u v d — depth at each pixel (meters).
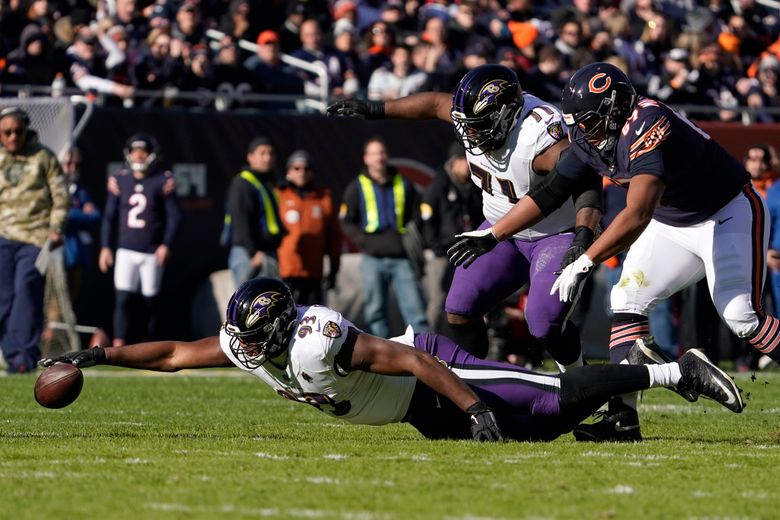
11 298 37.22
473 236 21.41
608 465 17.89
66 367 19.62
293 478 16.48
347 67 50.97
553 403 20.17
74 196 42.31
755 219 21.16
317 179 45.91
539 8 60.16
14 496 15.10
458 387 19.66
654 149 19.73
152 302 41.81
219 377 37.84
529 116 22.12
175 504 14.67
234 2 51.50
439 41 50.72
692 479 16.83
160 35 46.34
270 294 19.06
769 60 57.38
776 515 14.49
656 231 21.61
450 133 47.12
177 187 44.31
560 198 21.05
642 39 58.25
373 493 15.44
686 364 20.06
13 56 45.25
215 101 46.81
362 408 20.05
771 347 20.92
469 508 14.60
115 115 43.72
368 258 40.56
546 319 22.11
